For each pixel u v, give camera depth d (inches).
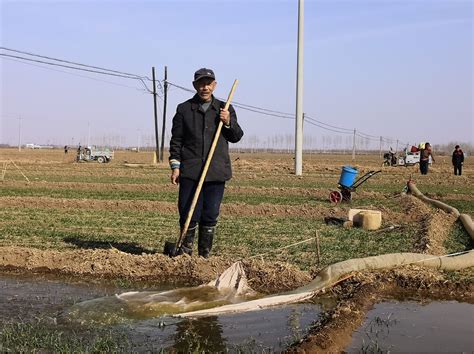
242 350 195.3
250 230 490.0
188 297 265.7
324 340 197.6
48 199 683.4
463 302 266.1
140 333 213.8
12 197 705.0
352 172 764.6
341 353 195.2
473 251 353.1
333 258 363.3
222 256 363.3
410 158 2208.4
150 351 193.8
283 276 300.4
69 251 353.4
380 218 513.0
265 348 197.8
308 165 2066.9
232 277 290.2
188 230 332.8
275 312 244.7
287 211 630.5
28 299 261.6
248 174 1482.5
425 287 286.8
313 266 336.8
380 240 439.8
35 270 324.2
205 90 323.6
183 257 323.6
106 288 287.3
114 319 230.5
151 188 944.9
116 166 1868.8
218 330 218.8
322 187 1068.5
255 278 300.0
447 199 866.8
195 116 326.3
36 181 1086.4
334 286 285.0
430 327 226.2
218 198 333.7
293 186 1095.0
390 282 290.8
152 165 1895.9
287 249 394.9
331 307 253.4
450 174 1653.5
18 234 444.8
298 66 1312.7
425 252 372.8
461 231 507.2
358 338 211.6
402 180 1327.5
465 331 221.9
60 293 274.7
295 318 235.5
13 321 226.2
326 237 453.7
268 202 767.1
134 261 323.0
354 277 293.3
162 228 493.4
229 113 326.6
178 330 217.9
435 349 201.2
